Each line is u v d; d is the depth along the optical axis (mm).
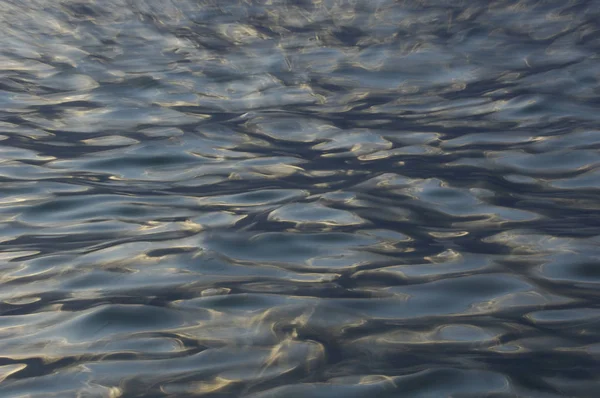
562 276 2580
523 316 2311
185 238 2943
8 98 4910
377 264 2689
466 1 6895
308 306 2375
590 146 3939
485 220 3092
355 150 4031
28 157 3949
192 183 3596
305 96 5008
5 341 2209
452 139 4156
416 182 3537
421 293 2465
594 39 5855
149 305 2396
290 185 3541
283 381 1965
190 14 6816
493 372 1998
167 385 1958
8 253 2850
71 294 2502
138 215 3209
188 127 4414
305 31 6430
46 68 5520
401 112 4680
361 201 3309
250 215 3176
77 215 3223
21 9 6629
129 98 4941
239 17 6770
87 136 4273
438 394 1902
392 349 2121
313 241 2895
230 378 1983
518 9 6609
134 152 4012
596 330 2221
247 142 4184
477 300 2418
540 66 5410
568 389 1923
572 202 3266
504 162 3777
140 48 5984
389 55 5824
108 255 2807
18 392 1945
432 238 2920
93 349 2148
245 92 5078
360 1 7133
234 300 2418
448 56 5746
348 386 1939
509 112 4578
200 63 5668
